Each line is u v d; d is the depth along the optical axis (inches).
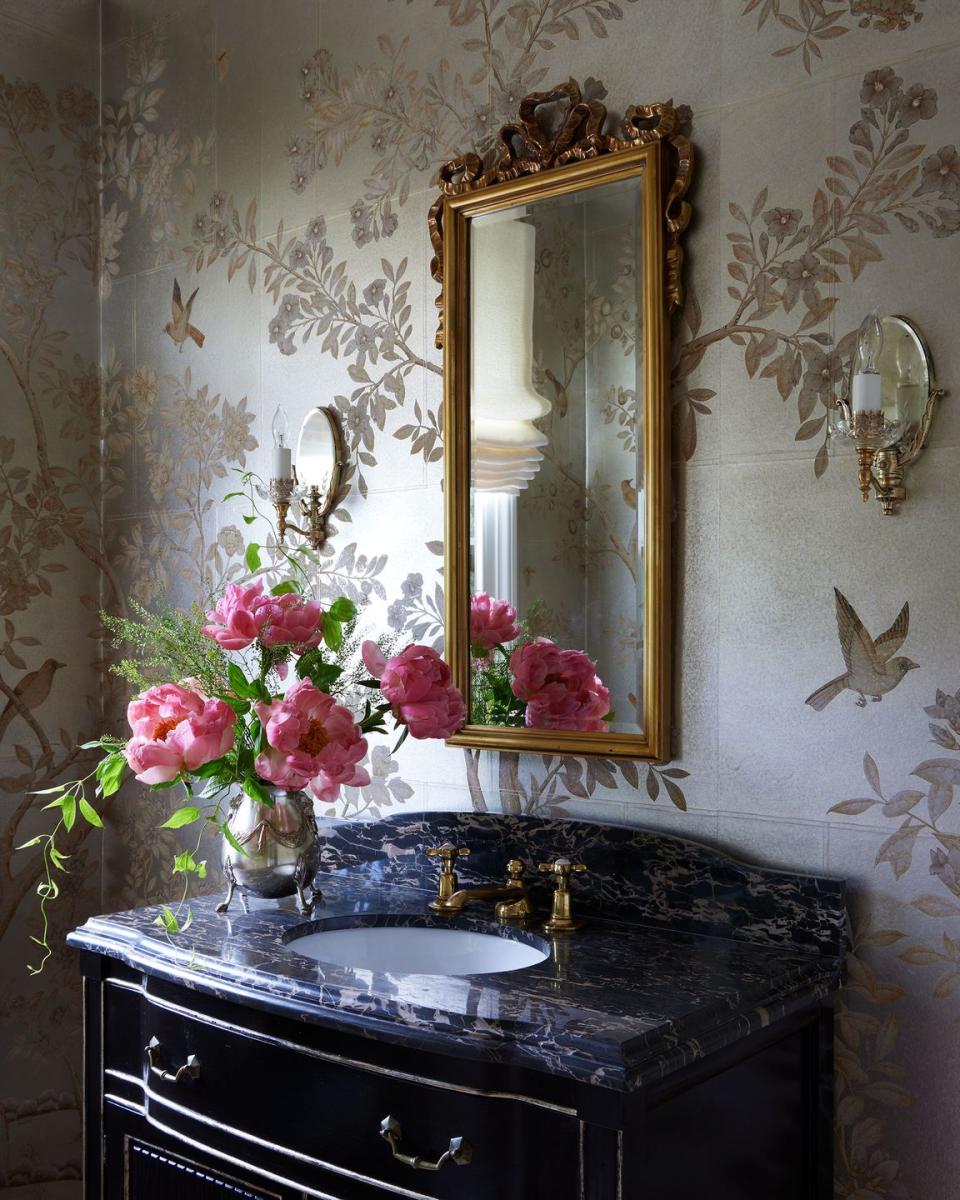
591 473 71.3
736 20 67.3
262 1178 60.0
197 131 96.3
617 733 70.1
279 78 90.6
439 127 80.7
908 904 61.0
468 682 76.8
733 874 65.4
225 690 70.5
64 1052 99.9
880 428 57.9
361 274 85.1
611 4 72.3
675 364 69.0
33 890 98.3
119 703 102.0
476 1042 51.2
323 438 86.1
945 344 60.1
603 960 61.5
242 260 92.8
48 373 100.3
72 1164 100.0
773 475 65.5
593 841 70.7
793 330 65.0
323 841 82.6
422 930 71.2
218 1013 62.1
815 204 64.4
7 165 97.8
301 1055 58.4
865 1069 62.1
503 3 77.5
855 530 62.8
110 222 103.3
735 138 67.2
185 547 96.7
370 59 84.8
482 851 75.6
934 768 60.4
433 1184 53.1
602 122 71.9
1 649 96.7
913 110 61.4
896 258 61.7
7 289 97.7
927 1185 60.2
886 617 61.9
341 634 71.0
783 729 65.1
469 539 77.0
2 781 96.7
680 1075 51.5
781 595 65.2
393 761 82.6
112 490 102.7
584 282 71.8
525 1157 50.7
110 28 103.3
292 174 89.6
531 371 74.1
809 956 62.3
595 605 71.1
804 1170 61.2
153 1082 65.6
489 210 76.1
